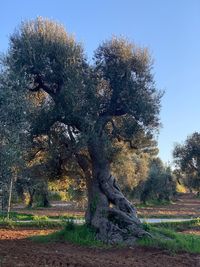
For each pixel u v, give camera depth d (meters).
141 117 22.33
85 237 22.58
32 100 21.03
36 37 21.88
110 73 22.72
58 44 21.94
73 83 21.30
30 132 21.08
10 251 19.39
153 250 21.08
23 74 19.23
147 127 23.14
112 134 23.64
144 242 21.80
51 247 21.31
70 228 24.11
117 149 23.83
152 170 79.06
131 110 22.42
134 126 23.03
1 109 15.59
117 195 23.27
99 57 23.20
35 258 17.91
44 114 21.50
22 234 27.02
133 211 23.30
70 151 22.59
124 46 23.09
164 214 51.41
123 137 23.61
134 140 23.89
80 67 22.12
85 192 26.98
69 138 22.62
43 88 22.58
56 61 21.88
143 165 66.75
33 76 22.03
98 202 23.09
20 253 18.98
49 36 21.97
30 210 53.16
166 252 20.66
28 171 23.05
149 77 23.16
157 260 18.83
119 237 22.17
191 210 63.62
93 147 22.77
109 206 23.20
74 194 27.48
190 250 21.12
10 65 18.47
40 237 24.12
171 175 85.56
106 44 23.19
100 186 23.31
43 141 22.72
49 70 21.97
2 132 15.34
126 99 22.47
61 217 39.41
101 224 22.59
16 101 16.08
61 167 24.27
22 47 21.69
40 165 23.89
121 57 22.75
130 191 67.56
